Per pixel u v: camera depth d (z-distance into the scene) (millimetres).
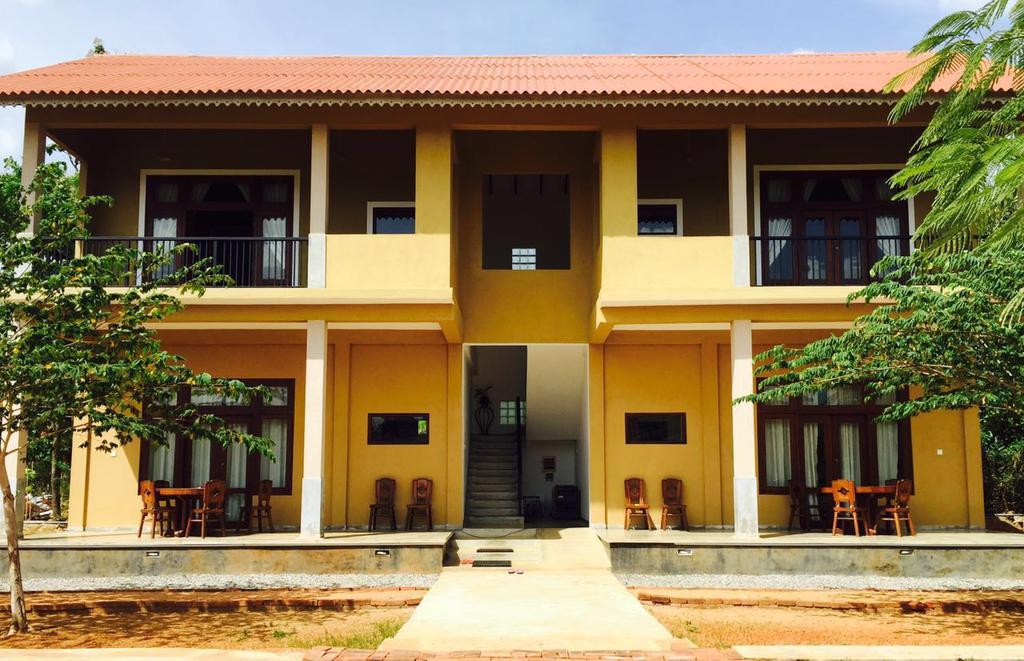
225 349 14547
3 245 9148
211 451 14422
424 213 12867
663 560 11344
